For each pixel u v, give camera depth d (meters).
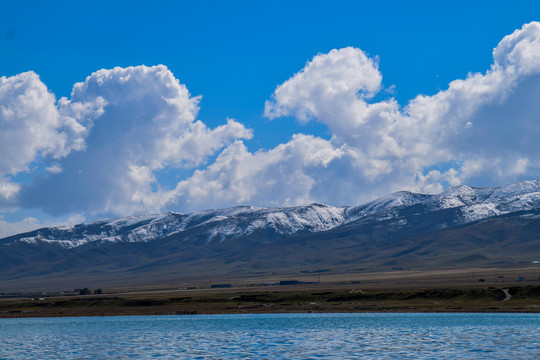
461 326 115.12
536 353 76.19
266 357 77.19
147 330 123.56
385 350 81.62
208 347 89.25
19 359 79.88
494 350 79.38
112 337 108.88
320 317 152.25
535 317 135.25
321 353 79.94
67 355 83.62
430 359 72.88
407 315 151.38
